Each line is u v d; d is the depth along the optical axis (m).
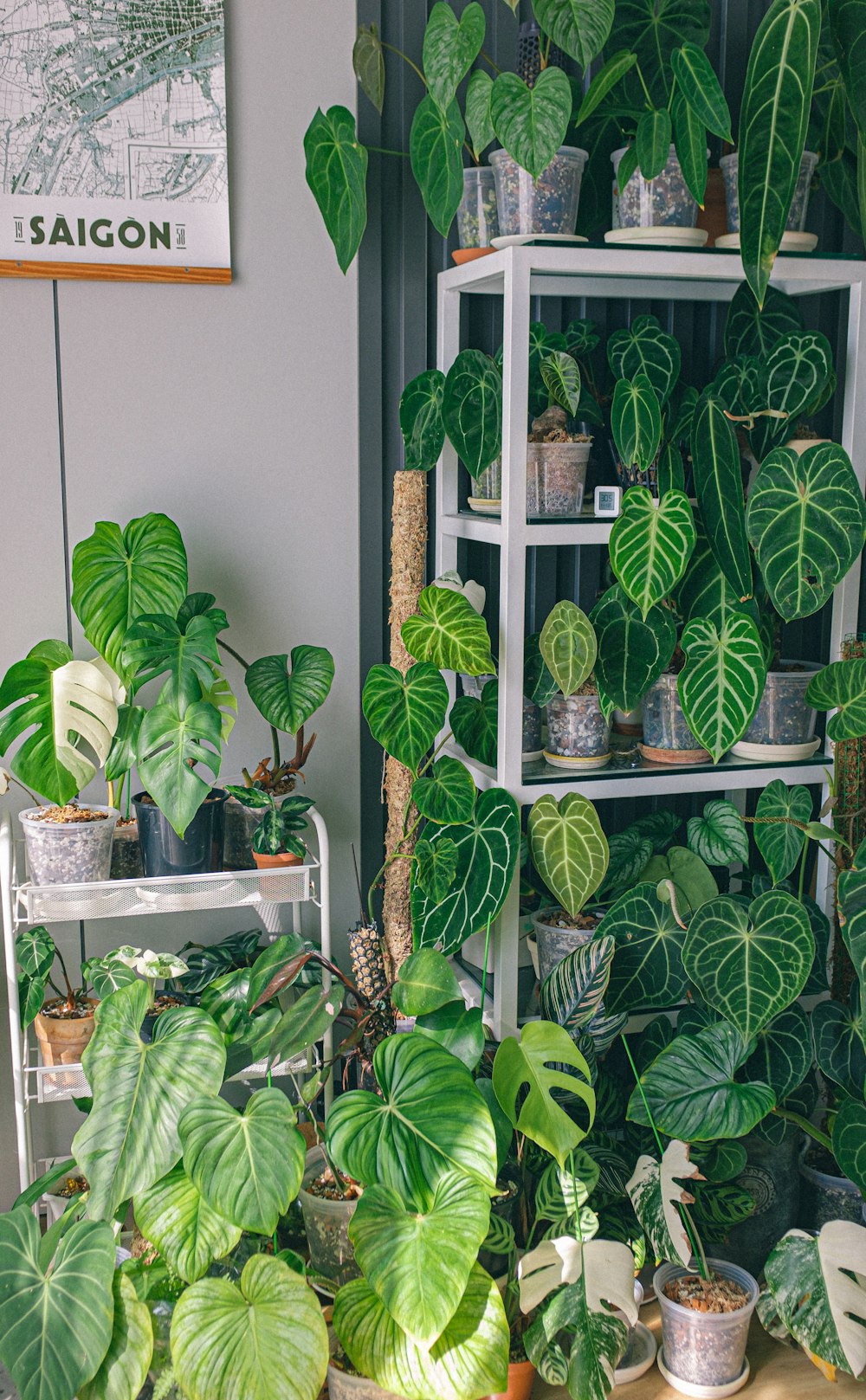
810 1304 1.83
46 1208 2.26
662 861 2.29
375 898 2.48
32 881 2.09
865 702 2.04
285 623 2.38
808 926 1.94
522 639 2.12
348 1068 2.12
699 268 2.06
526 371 1.97
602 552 2.52
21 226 2.12
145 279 2.19
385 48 2.27
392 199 2.32
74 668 2.02
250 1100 1.73
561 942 2.17
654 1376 1.95
